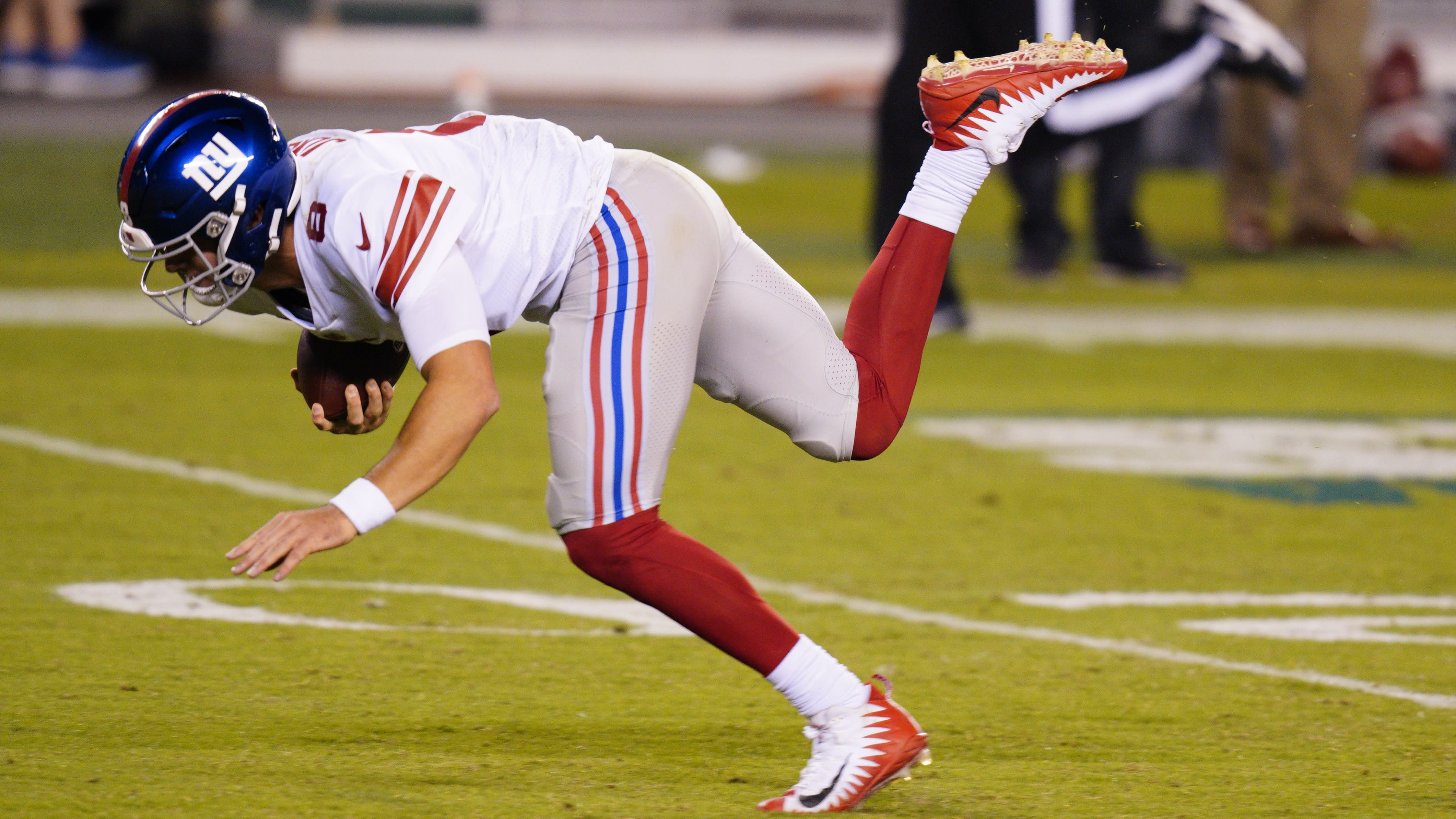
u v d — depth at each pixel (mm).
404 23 100312
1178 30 37531
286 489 22969
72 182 60156
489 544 20453
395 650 15766
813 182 65938
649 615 17500
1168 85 36750
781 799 11695
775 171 68438
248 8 99688
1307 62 55281
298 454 25297
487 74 98875
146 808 11320
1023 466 26359
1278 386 34781
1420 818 11742
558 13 101625
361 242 11234
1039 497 24188
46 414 27672
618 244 11875
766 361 12516
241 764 12375
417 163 11664
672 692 14781
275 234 11594
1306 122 56125
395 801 11594
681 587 11719
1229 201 56656
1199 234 59250
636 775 12453
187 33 92000
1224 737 13734
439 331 11148
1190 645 16766
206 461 24594
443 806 11531
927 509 23219
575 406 11719
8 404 28406
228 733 13156
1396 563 20703
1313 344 40094
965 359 36812
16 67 87688
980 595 18734
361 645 15891
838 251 53125
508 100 92562
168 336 36375
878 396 12695
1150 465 26750
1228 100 55688
